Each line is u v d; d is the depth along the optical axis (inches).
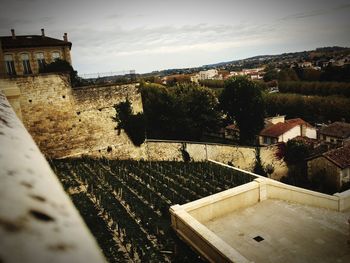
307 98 2760.8
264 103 1681.8
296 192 574.9
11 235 13.7
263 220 506.6
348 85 3435.0
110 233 509.7
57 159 971.3
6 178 19.3
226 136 2235.5
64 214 18.8
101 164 970.7
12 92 510.6
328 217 512.4
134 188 754.2
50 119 956.0
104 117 1053.8
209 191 805.9
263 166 1352.1
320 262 391.9
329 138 2009.1
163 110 1606.8
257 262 396.8
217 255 349.7
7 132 28.4
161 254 449.7
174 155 1184.2
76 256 14.3
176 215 443.5
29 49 1494.8
